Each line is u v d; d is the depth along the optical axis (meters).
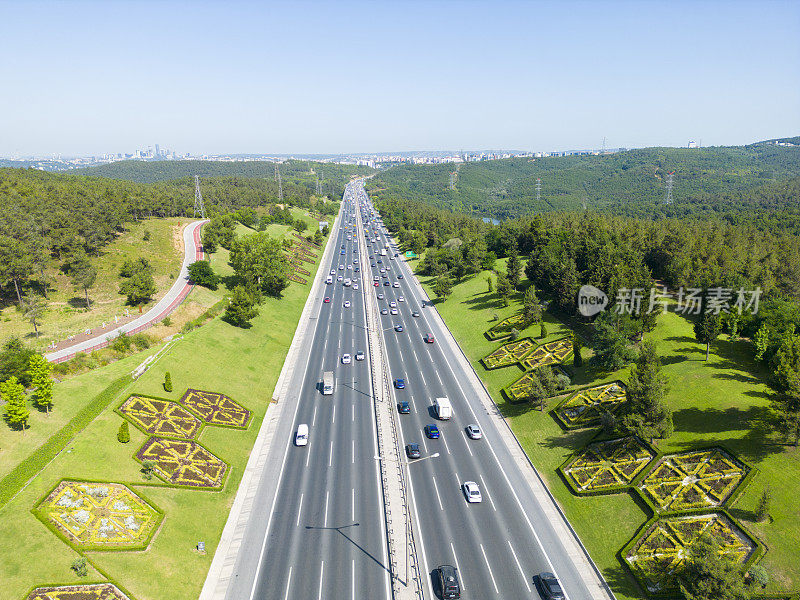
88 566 41.56
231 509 53.00
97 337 86.06
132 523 46.56
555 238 133.25
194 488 53.56
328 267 175.75
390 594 42.47
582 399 70.88
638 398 56.78
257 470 59.84
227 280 126.12
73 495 47.81
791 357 56.28
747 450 55.09
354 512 52.72
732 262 104.81
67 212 125.12
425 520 51.44
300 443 64.50
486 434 68.12
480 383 83.56
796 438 53.59
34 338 85.00
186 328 91.81
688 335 83.50
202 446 60.03
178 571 44.03
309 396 78.88
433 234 198.00
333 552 47.19
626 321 75.81
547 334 93.56
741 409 61.34
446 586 41.62
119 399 62.66
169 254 137.62
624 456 58.28
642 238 127.44
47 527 43.75
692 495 50.97
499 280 112.19
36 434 53.62
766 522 46.62
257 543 48.38
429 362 92.75
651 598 41.41
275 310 114.81
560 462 60.12
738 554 43.59
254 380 80.69
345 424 70.31
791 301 90.44
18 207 115.12
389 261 187.25
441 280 128.25
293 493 55.66
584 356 82.56
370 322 115.31
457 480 58.16
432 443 65.69
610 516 50.81
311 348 99.19
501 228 165.75
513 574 44.78
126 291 100.62
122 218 146.00
